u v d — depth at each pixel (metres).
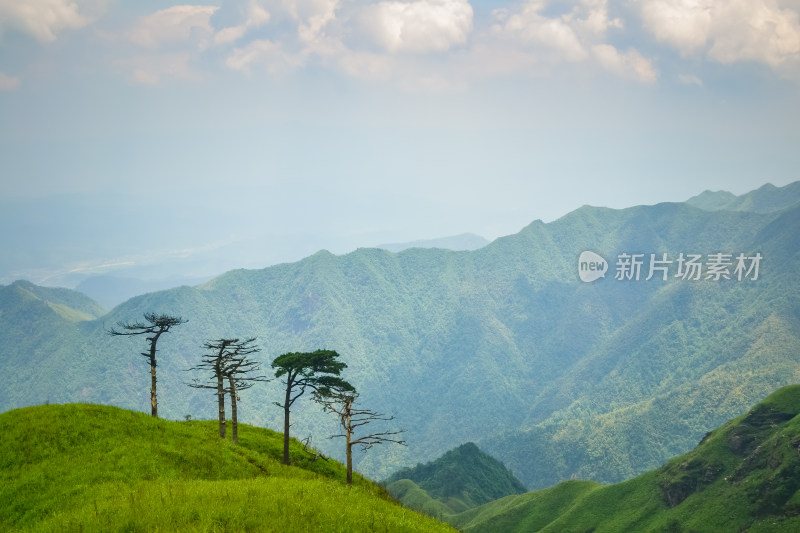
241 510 25.94
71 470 39.94
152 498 28.97
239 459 50.12
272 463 54.19
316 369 57.94
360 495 40.38
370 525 27.45
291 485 35.75
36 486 37.81
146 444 45.91
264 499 28.14
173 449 46.38
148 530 24.12
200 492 29.94
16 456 42.12
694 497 199.62
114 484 37.31
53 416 48.00
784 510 175.62
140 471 41.12
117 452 43.47
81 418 48.41
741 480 193.38
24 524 33.19
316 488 36.34
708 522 187.00
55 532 26.27
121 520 25.42
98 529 24.89
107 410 51.78
